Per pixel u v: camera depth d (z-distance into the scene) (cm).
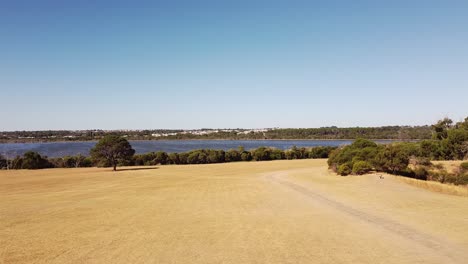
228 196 3272
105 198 3366
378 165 4906
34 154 9025
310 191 3412
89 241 1630
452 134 6906
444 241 1470
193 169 7500
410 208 2288
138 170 7394
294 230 1744
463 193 3206
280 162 9338
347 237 1578
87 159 9450
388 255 1300
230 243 1526
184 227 1894
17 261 1338
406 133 16238
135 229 1880
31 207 2858
